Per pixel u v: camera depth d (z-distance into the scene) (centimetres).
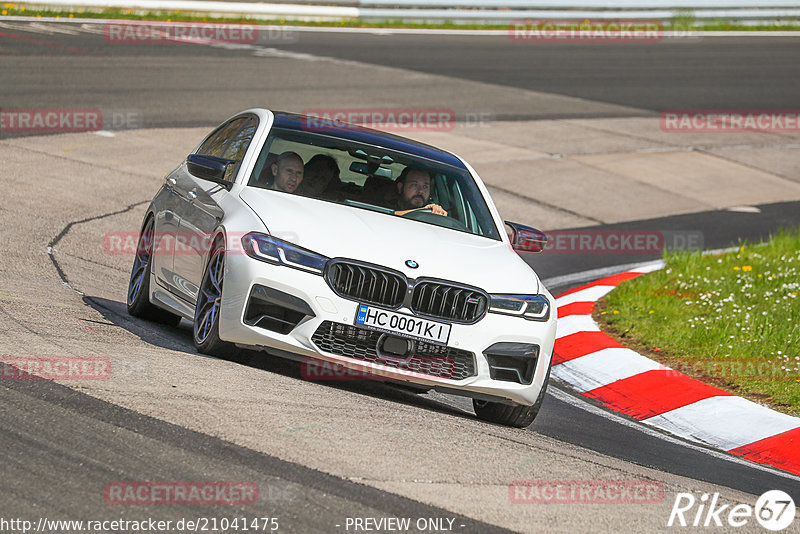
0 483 1332
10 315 2216
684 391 2619
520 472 1702
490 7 11550
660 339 3083
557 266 4309
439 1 11256
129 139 5312
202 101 6397
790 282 3738
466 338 2053
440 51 9669
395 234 2156
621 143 6944
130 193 4403
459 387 2061
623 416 2522
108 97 6175
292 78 7550
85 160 4812
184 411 1688
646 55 10481
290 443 1619
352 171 2384
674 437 2370
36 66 6806
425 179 2428
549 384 2742
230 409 1739
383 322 2011
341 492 1450
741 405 2492
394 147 2527
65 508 1283
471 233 2366
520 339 2106
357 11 10869
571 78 8981
